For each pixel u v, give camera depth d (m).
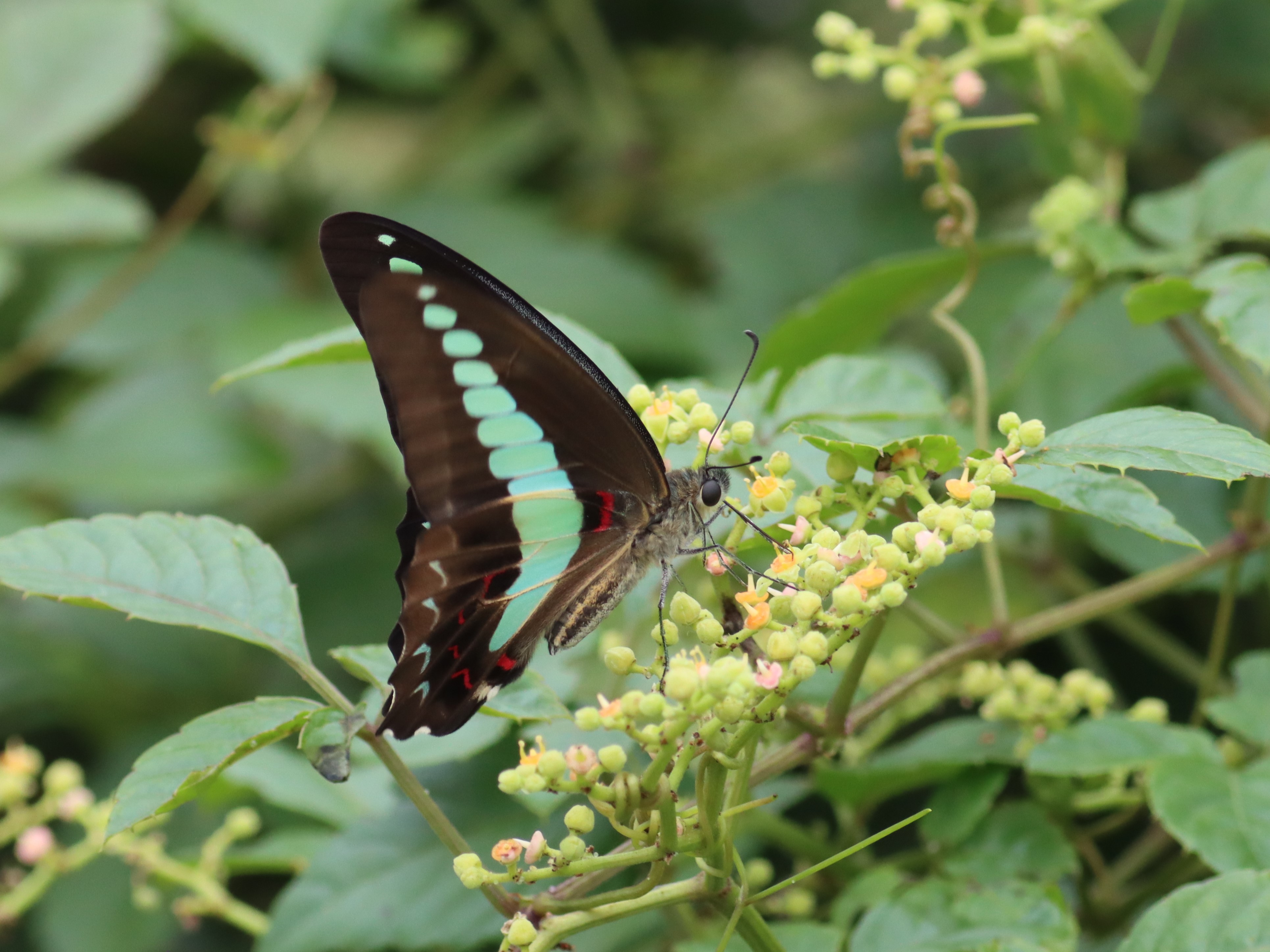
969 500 0.99
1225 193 1.06
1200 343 1.07
